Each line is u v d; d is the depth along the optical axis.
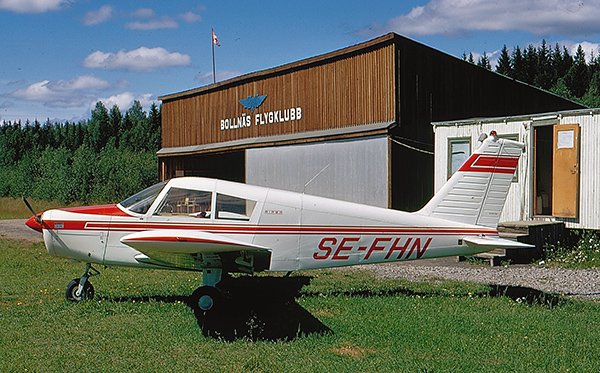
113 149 41.22
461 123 12.77
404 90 13.63
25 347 4.94
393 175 13.36
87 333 5.38
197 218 6.63
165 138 23.36
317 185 15.60
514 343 5.12
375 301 6.80
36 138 79.12
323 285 8.02
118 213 6.76
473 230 7.22
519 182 11.90
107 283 8.02
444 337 5.26
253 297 7.10
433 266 10.19
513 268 9.80
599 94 59.84
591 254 10.51
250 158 18.20
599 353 4.84
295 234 6.72
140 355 4.76
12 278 8.52
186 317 6.01
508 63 73.00
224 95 19.66
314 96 15.80
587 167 10.85
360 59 14.31
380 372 4.37
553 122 11.32
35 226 6.82
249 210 6.64
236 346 5.06
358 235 6.89
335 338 5.27
